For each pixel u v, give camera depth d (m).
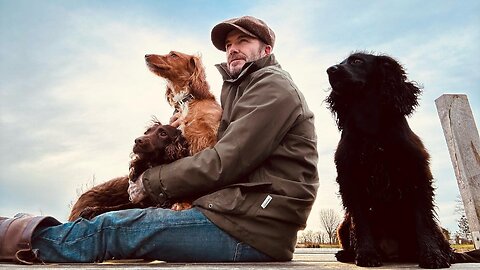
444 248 1.20
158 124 1.57
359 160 1.28
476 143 2.15
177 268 0.97
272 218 1.15
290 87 1.25
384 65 1.35
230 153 1.15
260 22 1.54
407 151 1.24
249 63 1.36
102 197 1.70
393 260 1.30
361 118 1.31
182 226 1.15
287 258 1.22
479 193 2.08
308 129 1.28
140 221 1.16
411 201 1.24
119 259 1.19
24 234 1.12
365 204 1.27
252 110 1.19
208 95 2.12
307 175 1.25
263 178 1.19
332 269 0.99
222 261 1.18
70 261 1.15
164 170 1.21
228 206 1.14
